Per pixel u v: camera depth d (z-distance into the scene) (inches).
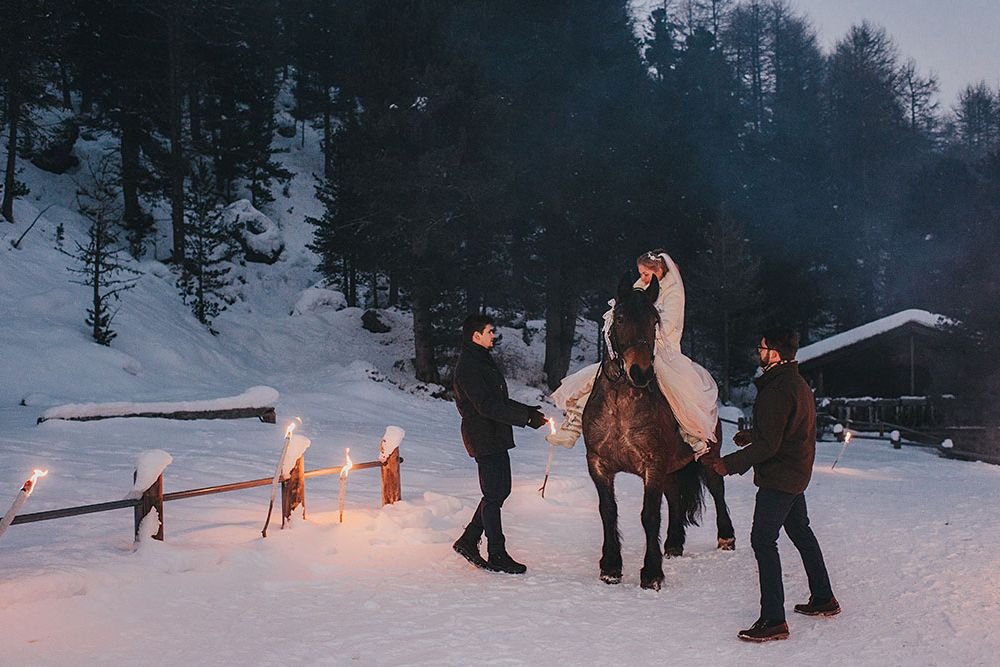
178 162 1477.6
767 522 233.8
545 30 1428.4
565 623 239.3
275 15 2098.9
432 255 1253.7
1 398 774.5
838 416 1300.4
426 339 1310.3
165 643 214.1
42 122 1770.4
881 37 2783.0
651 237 1446.9
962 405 1082.7
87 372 872.3
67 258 1232.8
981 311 1069.1
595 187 1362.0
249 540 312.8
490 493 303.0
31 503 357.1
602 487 294.4
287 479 334.0
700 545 360.5
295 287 1750.7
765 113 2886.3
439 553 326.0
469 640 222.1
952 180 1952.5
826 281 1982.0
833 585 283.4
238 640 218.1
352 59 1359.5
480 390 301.3
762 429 235.1
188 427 633.6
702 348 1664.6
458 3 1354.6
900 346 1376.7
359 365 1227.2
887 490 536.7
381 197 1189.1
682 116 1765.5
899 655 210.2
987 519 406.3
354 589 270.8
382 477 393.7
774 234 1881.2
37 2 1370.6
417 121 1160.8
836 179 2177.7
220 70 1836.9
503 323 1678.2
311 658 205.9
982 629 229.3
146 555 272.1
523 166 1341.0
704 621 243.3
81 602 232.8
